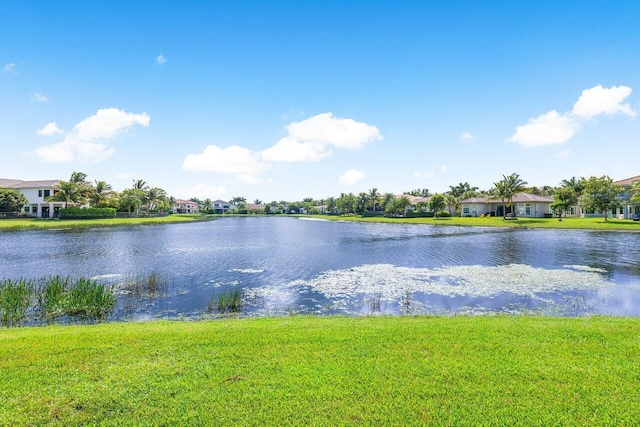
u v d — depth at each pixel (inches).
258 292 603.5
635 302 523.5
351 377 219.5
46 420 180.2
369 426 173.8
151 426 176.2
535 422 175.9
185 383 214.4
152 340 287.1
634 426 172.6
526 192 3287.4
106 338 294.7
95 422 179.2
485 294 577.6
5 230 1879.9
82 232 1838.1
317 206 6397.6
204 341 283.9
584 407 187.5
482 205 3326.8
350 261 938.7
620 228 1804.9
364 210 4217.5
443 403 191.6
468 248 1177.4
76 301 481.4
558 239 1413.6
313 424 175.3
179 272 788.0
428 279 698.8
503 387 206.7
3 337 310.8
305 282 681.6
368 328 327.3
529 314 465.7
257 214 6304.1
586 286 624.1
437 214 3240.7
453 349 263.0
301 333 306.8
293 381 215.2
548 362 239.5
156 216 3789.4
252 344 276.7
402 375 222.1
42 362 243.8
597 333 302.0
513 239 1444.4
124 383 214.8
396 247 1235.9
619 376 219.0
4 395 202.1
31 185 2896.2
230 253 1102.4
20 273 772.6
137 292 601.6
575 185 2908.5
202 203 6446.9
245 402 194.2
